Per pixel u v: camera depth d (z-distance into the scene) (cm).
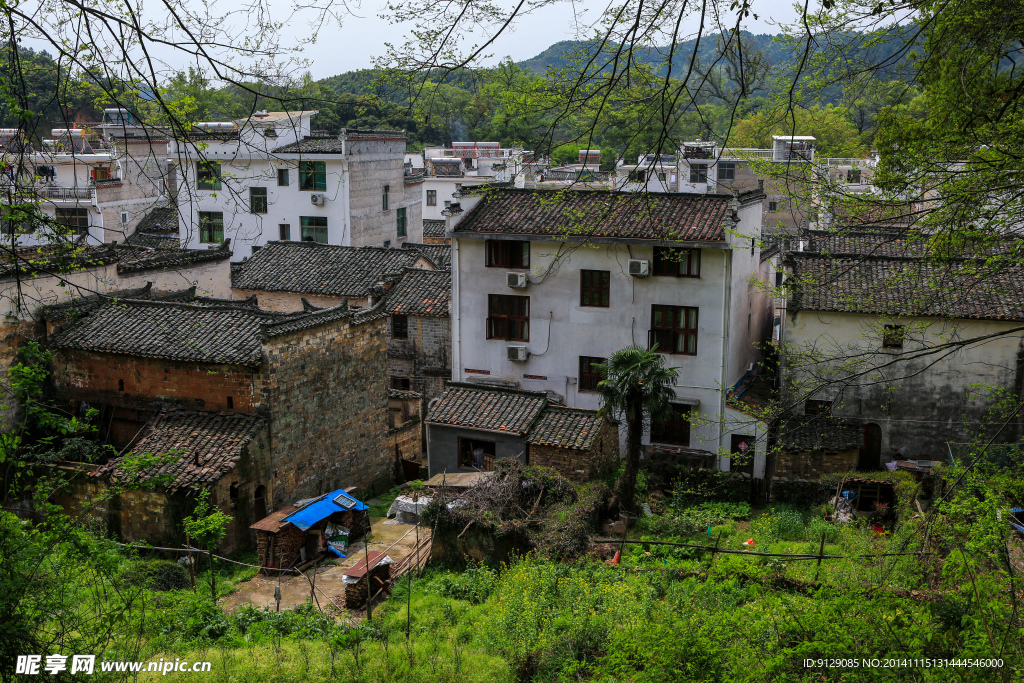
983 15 1024
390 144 4556
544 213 2666
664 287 2542
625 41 790
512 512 1927
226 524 1941
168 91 766
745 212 2602
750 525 2056
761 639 1229
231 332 2145
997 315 2245
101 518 1953
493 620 1508
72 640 1012
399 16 781
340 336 2297
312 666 1331
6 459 1055
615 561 1780
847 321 2358
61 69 772
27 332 2225
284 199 4169
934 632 1129
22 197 890
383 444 2527
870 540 1792
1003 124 1156
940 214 1129
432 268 3497
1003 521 1120
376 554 1948
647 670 1176
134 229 4147
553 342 2709
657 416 2084
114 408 2231
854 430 2342
